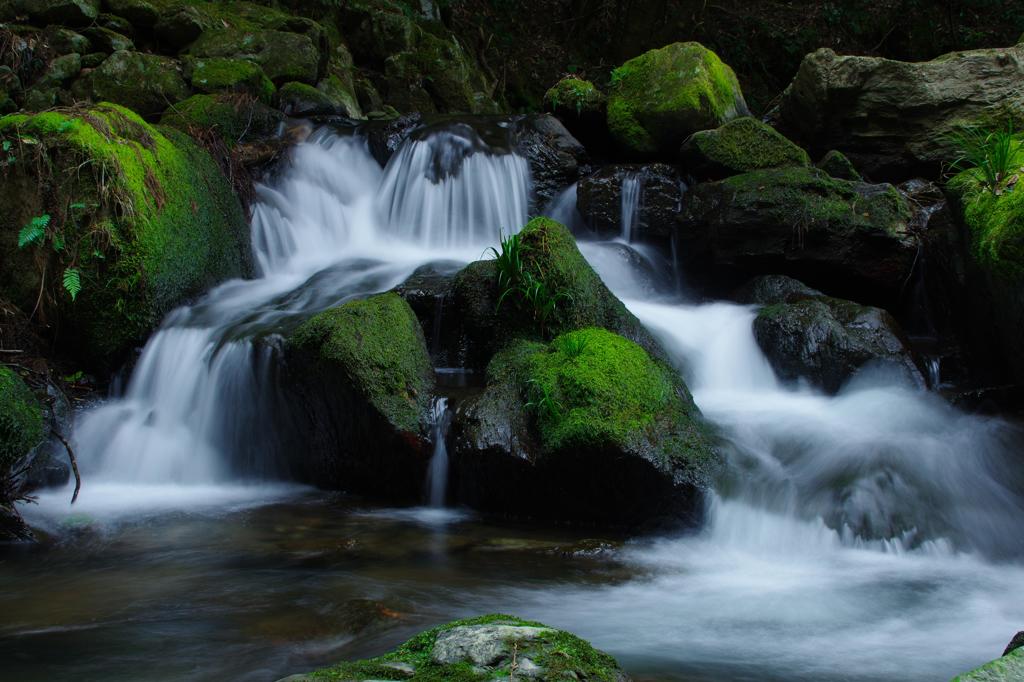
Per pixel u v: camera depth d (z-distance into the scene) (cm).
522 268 634
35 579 427
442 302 665
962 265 699
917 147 870
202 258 738
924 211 790
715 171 878
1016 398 596
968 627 386
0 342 639
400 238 912
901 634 376
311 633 360
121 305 662
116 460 617
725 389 674
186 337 653
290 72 1045
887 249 756
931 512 500
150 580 425
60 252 657
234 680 316
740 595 422
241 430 621
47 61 902
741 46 1792
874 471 525
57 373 654
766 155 865
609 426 511
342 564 450
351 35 1302
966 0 1866
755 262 793
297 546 479
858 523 496
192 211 734
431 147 914
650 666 335
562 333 630
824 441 559
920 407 602
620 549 484
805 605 409
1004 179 650
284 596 401
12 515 485
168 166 723
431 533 506
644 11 1694
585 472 517
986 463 534
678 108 905
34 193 658
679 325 720
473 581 430
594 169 958
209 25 1038
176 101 922
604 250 832
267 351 603
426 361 604
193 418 632
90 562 451
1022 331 596
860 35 1855
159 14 1009
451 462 555
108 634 358
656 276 850
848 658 347
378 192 930
